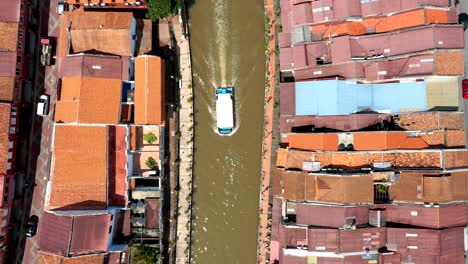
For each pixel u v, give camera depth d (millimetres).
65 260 47344
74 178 50000
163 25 53531
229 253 55156
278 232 51469
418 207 48469
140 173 53406
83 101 48875
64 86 49531
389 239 48844
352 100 50062
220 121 53812
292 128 51375
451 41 48062
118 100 50062
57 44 54281
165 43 53719
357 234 48312
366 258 48719
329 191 48062
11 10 50219
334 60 49562
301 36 50125
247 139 55125
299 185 49125
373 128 49969
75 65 49156
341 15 49062
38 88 54094
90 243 47812
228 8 55250
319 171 49250
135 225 53062
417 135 49875
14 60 49938
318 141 49219
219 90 53969
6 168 49594
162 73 50969
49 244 47625
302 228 49312
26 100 53688
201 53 55094
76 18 50125
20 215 53500
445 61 48031
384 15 49406
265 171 54281
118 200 51594
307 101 50219
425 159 48875
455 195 48500
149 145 53438
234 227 55125
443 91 49781
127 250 50719
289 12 50938
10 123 49844
